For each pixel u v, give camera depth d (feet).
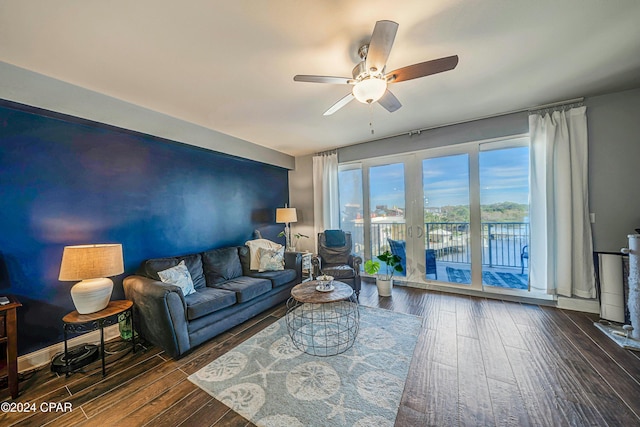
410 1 4.74
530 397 5.33
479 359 6.70
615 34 5.83
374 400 5.36
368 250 14.57
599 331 7.96
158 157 10.08
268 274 11.23
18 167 6.82
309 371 6.39
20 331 6.82
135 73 6.86
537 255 10.05
